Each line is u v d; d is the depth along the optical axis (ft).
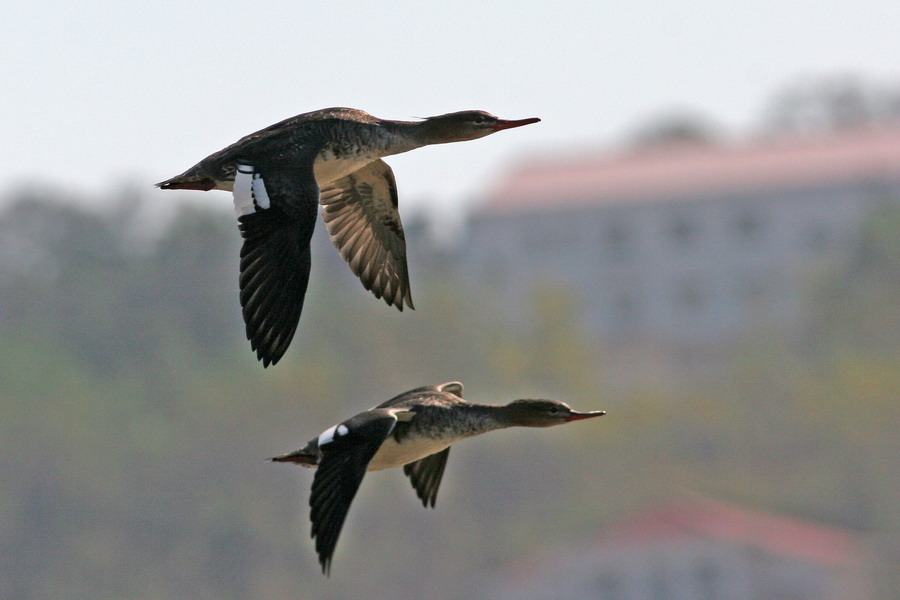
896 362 282.77
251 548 240.12
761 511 247.91
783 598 214.48
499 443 242.78
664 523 222.07
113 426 256.52
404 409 42.96
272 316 38.37
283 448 257.96
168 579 237.25
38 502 242.17
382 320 293.64
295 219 39.52
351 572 225.76
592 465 249.55
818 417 264.52
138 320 296.51
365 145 45.06
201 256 303.27
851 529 247.50
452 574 228.22
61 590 235.61
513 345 296.71
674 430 265.95
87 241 312.50
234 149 42.32
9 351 265.13
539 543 233.35
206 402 263.08
